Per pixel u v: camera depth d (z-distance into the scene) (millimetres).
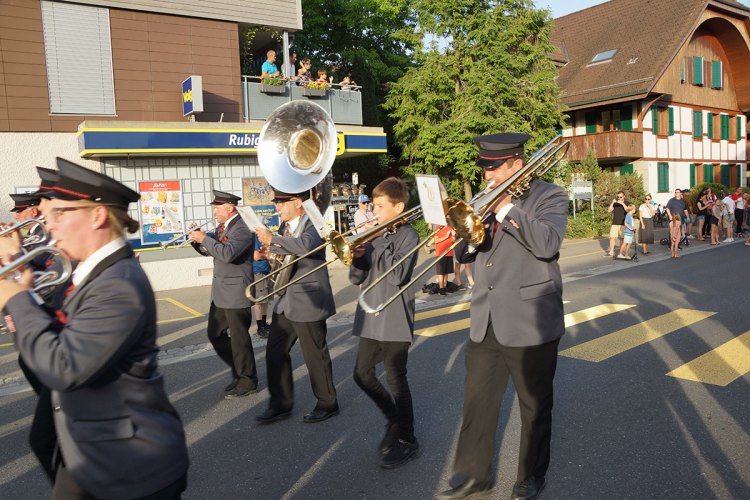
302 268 4480
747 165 35594
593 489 3451
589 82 28828
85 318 1800
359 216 12938
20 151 12023
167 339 7785
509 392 5164
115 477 1892
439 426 4457
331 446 4191
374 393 3848
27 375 3672
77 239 1907
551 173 23375
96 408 1885
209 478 3770
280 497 3508
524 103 21734
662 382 5230
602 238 20969
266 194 14055
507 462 3854
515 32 21391
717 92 31984
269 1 14969
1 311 1889
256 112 14867
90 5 12602
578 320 7793
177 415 2092
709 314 7910
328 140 4359
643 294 9617
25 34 11984
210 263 12898
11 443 4457
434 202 2604
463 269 12508
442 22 21359
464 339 6996
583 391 5074
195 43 13930
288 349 4684
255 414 4863
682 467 3678
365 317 3859
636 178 24641
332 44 26094
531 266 3184
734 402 4711
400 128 22484
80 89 12602
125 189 1969
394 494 3482
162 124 12180
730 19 30141
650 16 29375
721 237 20703
